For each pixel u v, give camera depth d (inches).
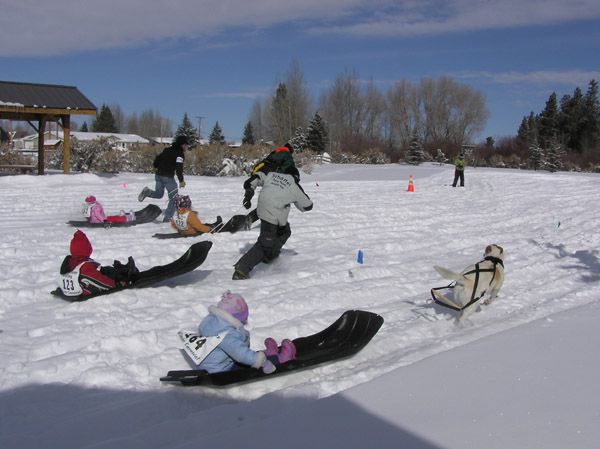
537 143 2447.1
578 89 2849.4
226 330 172.2
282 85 2787.9
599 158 2378.2
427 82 3139.8
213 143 1322.6
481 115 3127.5
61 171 1094.4
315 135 2564.0
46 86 932.6
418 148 2337.6
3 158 1076.5
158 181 458.9
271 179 305.6
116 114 4783.5
